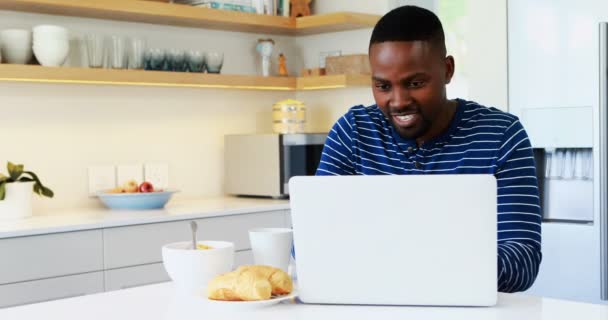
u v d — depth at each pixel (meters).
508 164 1.76
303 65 4.55
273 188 3.92
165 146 3.99
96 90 3.73
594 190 3.33
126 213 3.39
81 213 3.41
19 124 3.48
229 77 3.93
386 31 1.64
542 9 3.48
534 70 3.51
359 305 1.45
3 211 3.15
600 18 3.31
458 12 3.93
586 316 1.33
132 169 3.85
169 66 3.79
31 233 2.88
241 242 3.54
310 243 1.45
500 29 3.61
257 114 4.40
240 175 4.07
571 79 3.39
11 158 3.46
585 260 3.36
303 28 4.21
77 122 3.66
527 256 1.61
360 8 4.25
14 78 3.23
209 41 4.17
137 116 3.88
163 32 3.98
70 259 2.99
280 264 1.64
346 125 1.93
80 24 3.69
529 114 3.53
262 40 4.27
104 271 3.09
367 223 1.42
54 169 3.59
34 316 1.42
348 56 4.14
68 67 3.38
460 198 1.40
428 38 1.62
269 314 1.39
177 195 4.03
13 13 3.48
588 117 3.35
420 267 1.42
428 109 1.66
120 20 3.81
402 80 1.63
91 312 1.43
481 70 3.70
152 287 1.67
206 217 3.40
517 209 1.72
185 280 1.58
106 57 3.59
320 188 1.43
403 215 1.41
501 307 1.42
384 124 1.89
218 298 1.44
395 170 1.86
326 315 1.38
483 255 1.41
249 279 1.43
